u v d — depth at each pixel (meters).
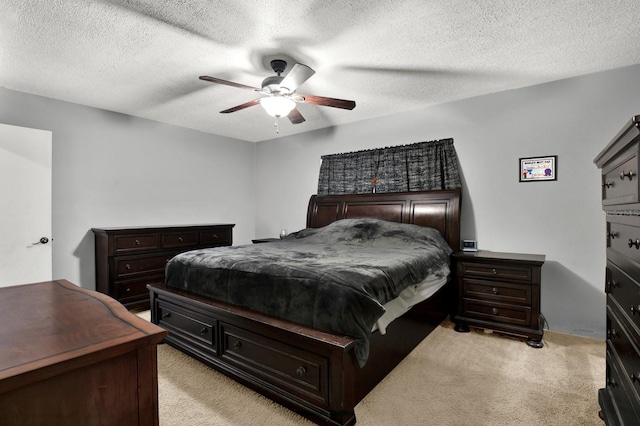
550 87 3.05
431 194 3.63
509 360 2.43
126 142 4.04
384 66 2.72
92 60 2.61
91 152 3.74
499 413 1.79
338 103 2.63
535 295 2.69
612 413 1.50
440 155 3.65
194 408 1.85
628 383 1.32
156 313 2.69
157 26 2.13
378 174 4.09
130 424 0.96
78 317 1.14
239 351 2.07
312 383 1.72
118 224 3.96
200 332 2.31
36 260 3.18
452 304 3.11
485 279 2.91
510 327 2.77
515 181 3.24
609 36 2.25
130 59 2.59
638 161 1.14
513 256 2.95
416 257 2.60
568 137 2.97
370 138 4.22
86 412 0.87
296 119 3.14
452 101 3.59
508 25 2.12
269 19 2.05
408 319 2.38
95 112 3.77
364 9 1.95
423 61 2.63
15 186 3.07
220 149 5.09
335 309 1.75
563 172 3.00
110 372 0.91
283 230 4.79
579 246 2.94
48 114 3.42
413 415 1.78
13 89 3.19
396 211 3.80
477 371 2.26
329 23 2.10
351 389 1.67
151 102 3.61
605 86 2.81
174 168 4.52
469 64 2.69
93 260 3.75
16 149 3.08
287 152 5.14
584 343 2.75
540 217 3.12
